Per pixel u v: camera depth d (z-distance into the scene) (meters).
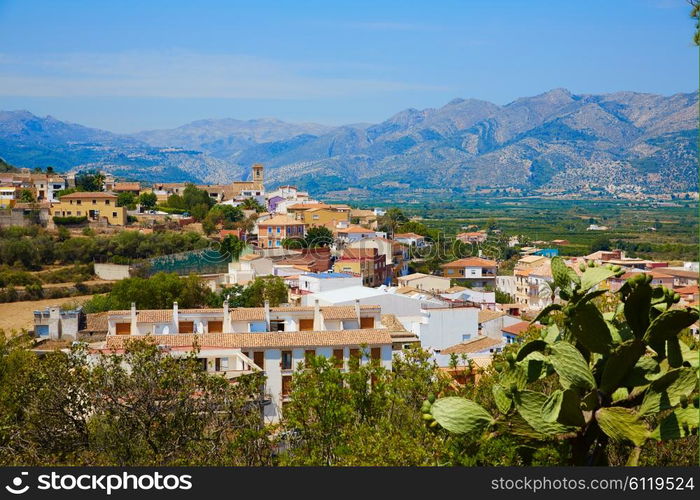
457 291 115.62
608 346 14.62
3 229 156.38
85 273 142.12
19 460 26.17
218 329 63.34
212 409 28.05
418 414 22.95
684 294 103.00
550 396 14.40
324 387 24.95
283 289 104.56
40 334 80.00
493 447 16.19
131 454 26.61
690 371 13.98
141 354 29.22
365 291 85.06
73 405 28.27
